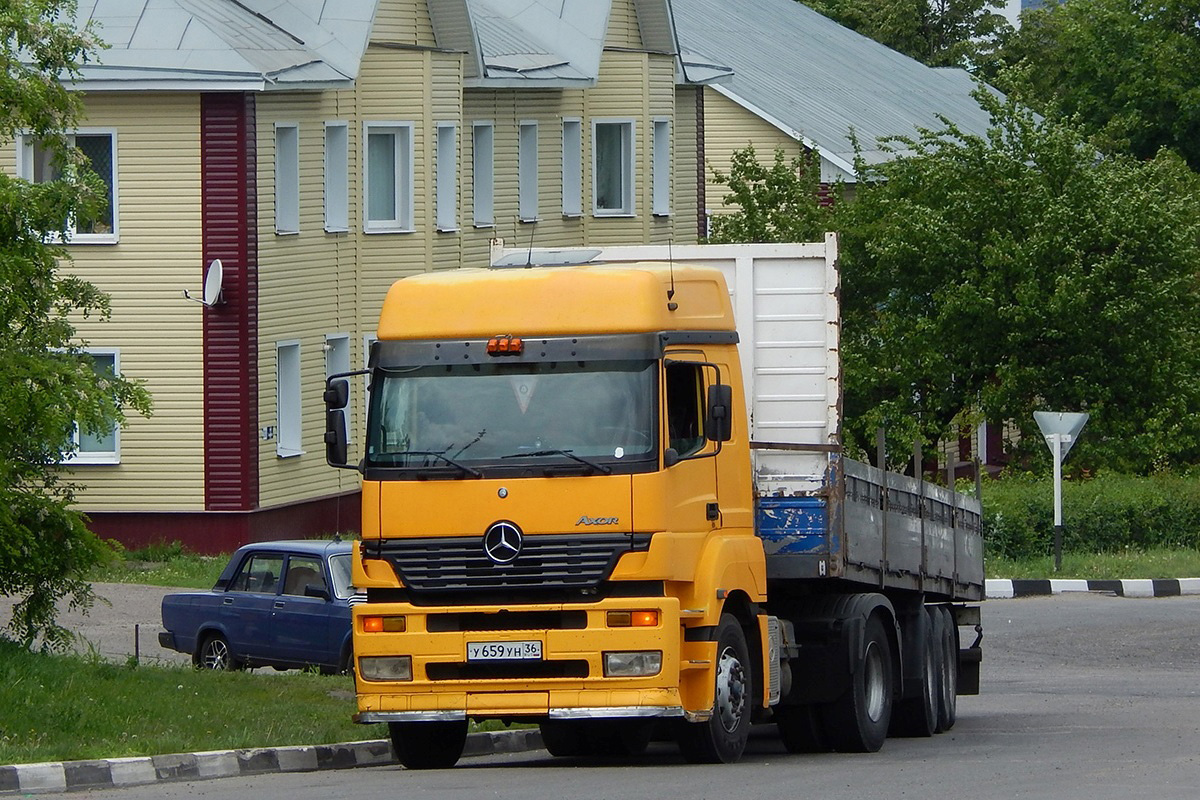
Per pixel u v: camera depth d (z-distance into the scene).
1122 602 85.25
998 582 87.62
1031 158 112.94
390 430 39.94
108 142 96.81
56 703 43.75
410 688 39.38
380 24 109.56
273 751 42.47
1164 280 110.25
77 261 97.00
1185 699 59.97
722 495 41.66
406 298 40.47
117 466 97.00
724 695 41.06
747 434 43.25
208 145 96.50
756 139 156.00
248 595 63.06
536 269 40.56
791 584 47.03
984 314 109.19
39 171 97.00
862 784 36.34
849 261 115.94
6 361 46.41
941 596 57.06
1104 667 69.44
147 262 96.94
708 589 40.06
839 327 45.66
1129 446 109.75
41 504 48.84
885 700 48.41
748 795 34.50
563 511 38.88
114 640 68.38
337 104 105.25
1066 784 35.91
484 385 39.72
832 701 46.38
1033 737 49.66
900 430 110.50
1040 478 107.56
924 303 114.12
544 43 127.25
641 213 133.75
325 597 61.16
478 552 39.12
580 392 39.31
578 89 130.00
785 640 45.16
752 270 46.00
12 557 47.84
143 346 97.25
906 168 116.81
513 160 123.44
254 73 95.62
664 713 38.56
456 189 114.56
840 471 45.22
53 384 46.69
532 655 38.81
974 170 112.31
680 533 39.47
